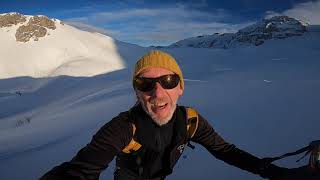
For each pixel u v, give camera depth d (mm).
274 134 13961
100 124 26359
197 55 135500
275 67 86250
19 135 31281
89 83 92000
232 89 35250
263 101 24094
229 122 17891
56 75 109812
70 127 30344
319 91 26281
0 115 69875
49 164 16281
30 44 144750
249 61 119000
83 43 148750
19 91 99562
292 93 26797
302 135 13109
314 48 156125
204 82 50562
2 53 139750
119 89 59562
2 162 17188
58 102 68125
